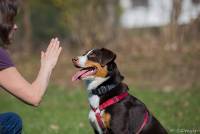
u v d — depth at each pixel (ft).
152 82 46.88
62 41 67.26
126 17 82.17
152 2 79.15
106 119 21.93
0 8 17.81
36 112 37.55
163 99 40.11
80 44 59.31
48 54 18.81
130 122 21.98
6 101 43.37
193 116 33.99
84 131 30.40
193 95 41.27
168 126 31.12
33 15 75.77
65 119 34.42
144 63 52.01
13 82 17.79
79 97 42.42
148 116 22.44
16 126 19.80
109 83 22.31
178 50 52.08
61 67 53.57
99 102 22.22
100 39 58.34
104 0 62.69
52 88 46.91
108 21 61.57
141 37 57.47
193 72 47.80
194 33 52.24
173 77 47.39
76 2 59.00
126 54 55.21
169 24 52.44
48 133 30.17
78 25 58.65
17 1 18.45
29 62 59.21
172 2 52.29
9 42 18.45
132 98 22.63
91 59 22.82
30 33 64.49
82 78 22.56
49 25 76.07
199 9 57.52
